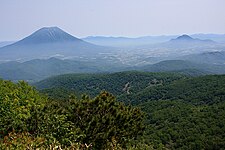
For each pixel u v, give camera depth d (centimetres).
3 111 973
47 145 765
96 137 1037
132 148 1191
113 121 1172
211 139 3966
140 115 1414
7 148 707
